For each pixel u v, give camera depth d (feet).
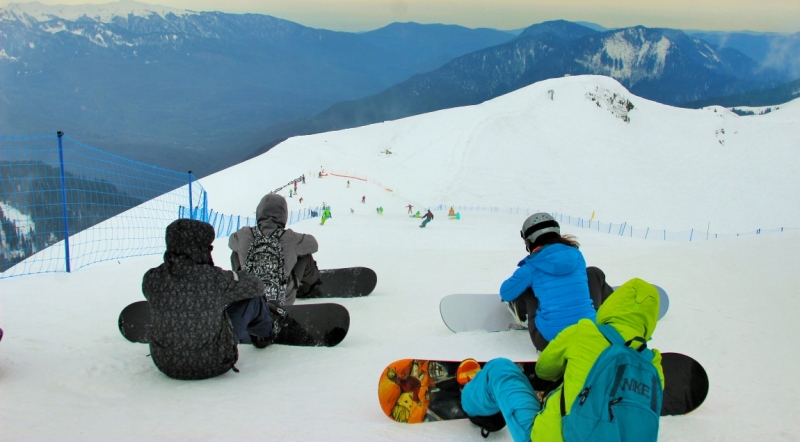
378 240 78.64
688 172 255.29
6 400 10.71
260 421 10.28
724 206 213.46
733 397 11.70
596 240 94.68
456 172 244.63
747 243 30.78
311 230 89.35
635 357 6.82
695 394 10.66
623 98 331.77
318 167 242.17
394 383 10.42
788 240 29.86
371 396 11.95
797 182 236.84
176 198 143.54
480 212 179.32
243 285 13.01
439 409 10.45
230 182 219.20
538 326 13.87
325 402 11.51
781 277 22.45
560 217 185.37
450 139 275.80
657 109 336.90
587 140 287.07
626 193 228.43
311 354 15.38
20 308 19.48
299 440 9.35
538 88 330.75
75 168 55.62
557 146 279.49
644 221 196.44
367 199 177.88
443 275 31.01
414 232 90.68
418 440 9.46
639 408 6.57
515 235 90.17
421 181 238.89
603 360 6.91
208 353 12.72
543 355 8.41
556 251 13.83
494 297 18.17
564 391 7.47
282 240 17.46
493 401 9.28
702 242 35.47
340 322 16.25
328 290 25.22
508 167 253.03
